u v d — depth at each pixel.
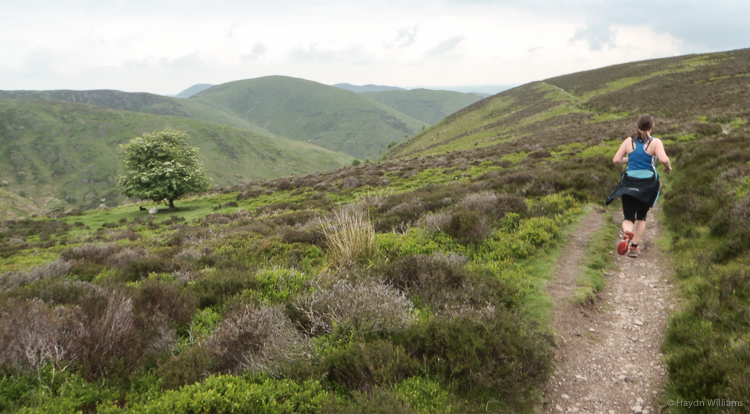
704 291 4.70
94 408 3.28
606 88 88.94
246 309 4.72
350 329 4.30
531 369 3.66
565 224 8.62
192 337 4.52
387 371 3.53
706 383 3.21
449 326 4.09
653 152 5.49
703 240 6.48
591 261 6.62
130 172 37.12
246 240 11.77
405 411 2.99
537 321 4.75
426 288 5.43
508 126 83.44
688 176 11.20
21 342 3.70
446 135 112.31
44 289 5.60
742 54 80.44
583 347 4.31
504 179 13.62
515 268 6.39
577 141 34.53
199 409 3.02
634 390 3.57
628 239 5.54
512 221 8.65
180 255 10.27
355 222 8.07
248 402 3.16
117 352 3.92
